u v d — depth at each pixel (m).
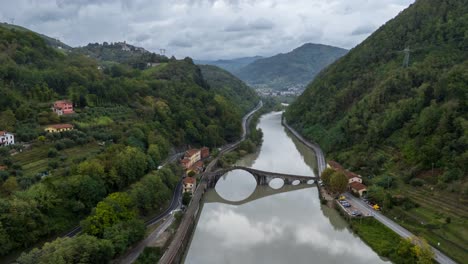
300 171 166.88
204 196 135.12
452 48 183.00
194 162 163.38
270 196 138.25
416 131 133.25
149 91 199.12
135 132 140.12
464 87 127.06
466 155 105.81
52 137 116.31
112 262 77.62
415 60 192.25
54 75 157.50
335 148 179.75
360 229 101.25
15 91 135.00
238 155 192.62
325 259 89.00
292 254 92.25
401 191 114.94
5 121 113.31
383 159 140.12
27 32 194.12
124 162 109.94
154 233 93.62
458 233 87.81
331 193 130.38
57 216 87.12
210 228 109.62
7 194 85.12
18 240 76.12
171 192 124.12
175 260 83.50
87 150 118.44
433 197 105.31
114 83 177.38
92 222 81.38
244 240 101.12
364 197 122.81
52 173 99.56
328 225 110.19
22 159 102.38
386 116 156.75
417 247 80.38
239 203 131.00
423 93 144.38
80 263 66.06
